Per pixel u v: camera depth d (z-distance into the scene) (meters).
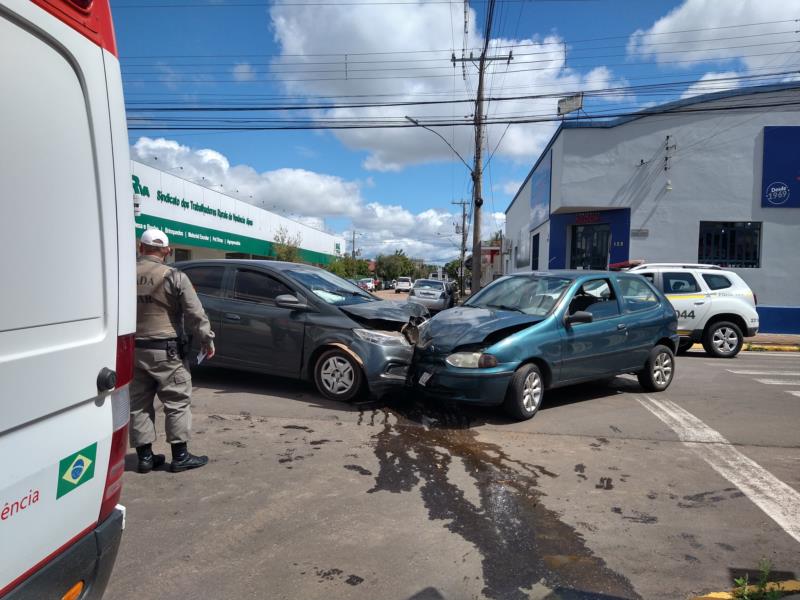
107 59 2.13
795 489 4.33
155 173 22.20
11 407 1.66
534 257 24.02
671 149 16.53
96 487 2.09
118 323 2.19
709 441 5.48
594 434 5.61
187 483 4.14
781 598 2.84
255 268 6.85
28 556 1.75
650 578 3.05
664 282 11.88
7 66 1.64
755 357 11.88
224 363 6.80
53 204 1.83
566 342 6.25
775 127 15.98
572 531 3.57
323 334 6.27
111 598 2.75
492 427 5.74
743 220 16.30
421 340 6.25
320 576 2.99
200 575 2.97
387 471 4.48
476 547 3.34
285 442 5.07
